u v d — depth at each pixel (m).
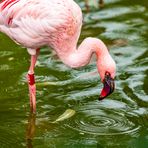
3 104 11.65
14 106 11.59
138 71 13.15
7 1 10.84
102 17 15.84
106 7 16.48
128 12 16.20
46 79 12.72
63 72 13.07
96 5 16.44
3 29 11.16
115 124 10.95
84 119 11.13
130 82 12.68
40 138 10.46
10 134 10.58
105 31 14.98
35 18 10.59
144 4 16.73
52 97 11.98
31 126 10.87
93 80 12.77
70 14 10.66
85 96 12.05
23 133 10.62
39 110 11.45
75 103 11.74
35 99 11.37
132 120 11.12
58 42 10.86
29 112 11.37
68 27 10.70
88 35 14.67
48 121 11.05
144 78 12.84
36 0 10.63
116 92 12.25
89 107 11.59
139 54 13.90
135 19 15.77
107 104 11.76
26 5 10.62
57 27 10.60
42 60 13.59
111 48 14.12
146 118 11.20
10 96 11.96
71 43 10.91
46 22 10.53
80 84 12.56
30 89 11.30
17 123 10.97
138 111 11.46
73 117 11.20
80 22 10.93
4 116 11.20
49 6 10.56
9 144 10.21
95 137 10.48
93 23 15.44
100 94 11.13
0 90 12.16
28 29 10.70
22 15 10.65
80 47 10.82
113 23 15.49
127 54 13.88
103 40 14.48
